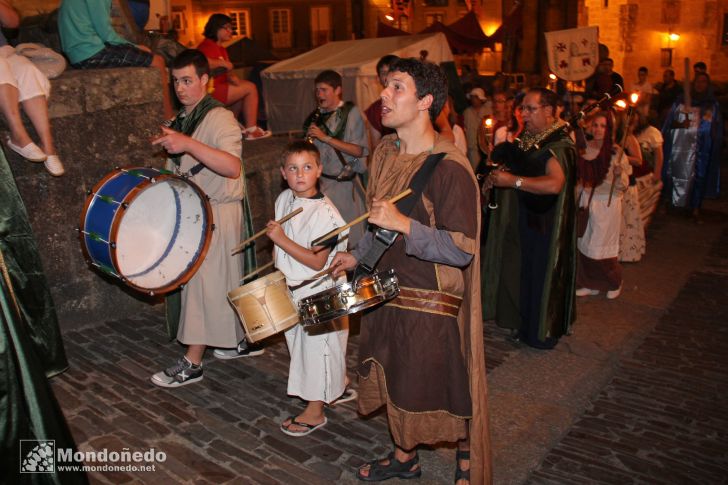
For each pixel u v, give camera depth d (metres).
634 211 6.99
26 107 4.30
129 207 3.50
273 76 11.05
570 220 4.84
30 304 4.05
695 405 4.26
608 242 6.01
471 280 2.85
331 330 3.63
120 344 4.77
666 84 14.16
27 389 2.78
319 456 3.54
